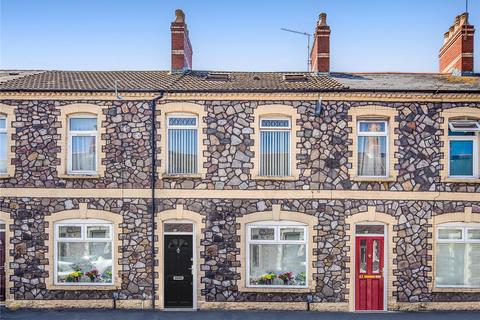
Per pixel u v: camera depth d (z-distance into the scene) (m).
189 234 16.23
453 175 16.36
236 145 16.19
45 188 16.06
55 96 16.17
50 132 16.17
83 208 16.06
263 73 19.77
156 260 16.03
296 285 16.19
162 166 16.14
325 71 19.03
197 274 16.03
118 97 16.17
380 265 16.16
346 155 16.12
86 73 19.45
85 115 16.39
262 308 15.98
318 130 16.17
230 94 16.16
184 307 16.12
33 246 16.05
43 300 16.00
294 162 16.14
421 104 16.23
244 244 16.06
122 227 16.06
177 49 19.39
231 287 16.02
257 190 16.06
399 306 15.95
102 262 16.28
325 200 16.06
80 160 16.44
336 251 16.02
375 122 16.44
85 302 16.02
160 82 17.31
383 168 16.39
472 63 18.89
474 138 16.38
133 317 15.11
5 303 16.03
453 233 16.27
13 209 16.05
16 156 16.11
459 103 16.20
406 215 16.06
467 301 16.03
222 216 16.08
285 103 16.23
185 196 16.08
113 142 16.20
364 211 16.03
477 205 16.06
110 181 16.14
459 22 19.23
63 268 16.27
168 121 16.45
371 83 17.30
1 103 16.17
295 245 16.25
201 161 16.17
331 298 16.00
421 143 16.16
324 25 19.03
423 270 16.00
